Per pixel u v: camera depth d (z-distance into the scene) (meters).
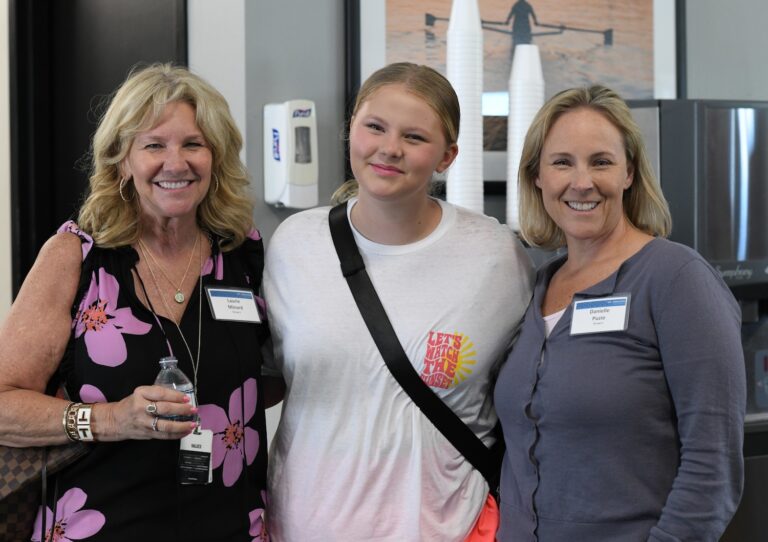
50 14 3.52
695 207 2.94
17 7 3.44
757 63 3.61
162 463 1.81
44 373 1.79
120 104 1.83
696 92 3.52
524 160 1.96
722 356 1.65
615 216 1.84
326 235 1.97
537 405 1.80
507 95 3.26
